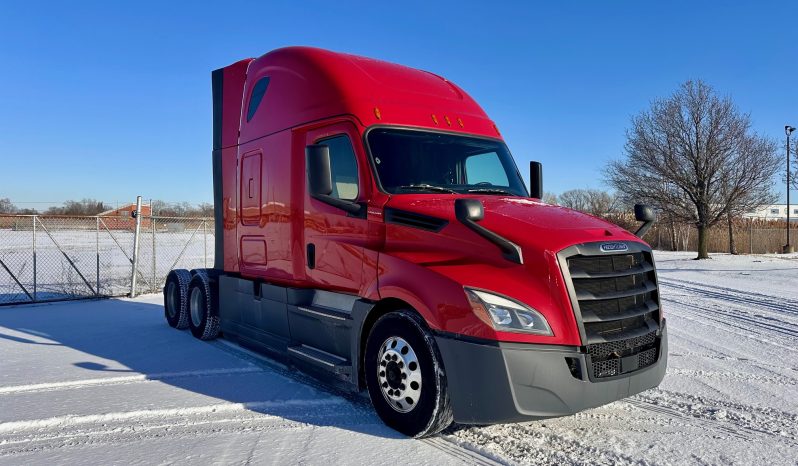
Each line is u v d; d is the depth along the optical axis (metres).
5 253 23.81
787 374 5.84
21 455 3.80
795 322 9.09
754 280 16.16
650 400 4.98
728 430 4.28
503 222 4.13
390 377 4.25
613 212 40.56
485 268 3.88
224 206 7.28
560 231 4.01
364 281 4.64
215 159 7.60
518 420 3.66
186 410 4.73
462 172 5.26
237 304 6.88
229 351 7.10
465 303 3.76
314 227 5.36
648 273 4.39
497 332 3.64
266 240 6.18
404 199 4.64
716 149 26.22
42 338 7.95
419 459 3.73
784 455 3.81
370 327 4.68
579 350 3.74
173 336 8.12
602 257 4.01
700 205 26.61
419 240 4.32
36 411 4.68
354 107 5.07
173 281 8.71
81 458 3.75
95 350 7.14
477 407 3.70
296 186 5.64
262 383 5.57
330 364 4.74
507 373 3.60
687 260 25.55
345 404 4.91
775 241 33.22
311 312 5.25
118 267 19.31
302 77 5.76
